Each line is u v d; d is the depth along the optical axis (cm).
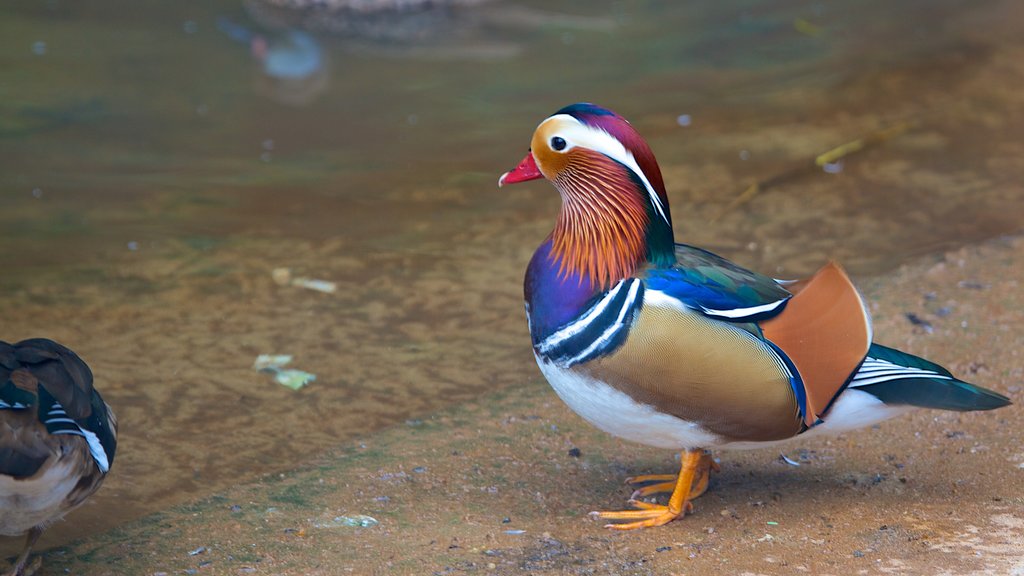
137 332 1073
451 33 2053
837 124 1612
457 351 1047
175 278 1190
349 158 1536
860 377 714
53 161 1498
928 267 1164
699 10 2167
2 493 612
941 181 1408
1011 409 897
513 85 1803
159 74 1817
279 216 1356
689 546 724
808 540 727
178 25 2055
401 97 1755
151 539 754
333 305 1135
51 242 1270
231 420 929
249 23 2073
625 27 2078
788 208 1348
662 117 1662
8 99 1689
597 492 813
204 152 1546
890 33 2000
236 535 755
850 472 825
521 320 1107
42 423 612
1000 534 722
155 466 862
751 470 837
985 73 1786
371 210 1377
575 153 718
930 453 845
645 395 710
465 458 862
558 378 741
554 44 1989
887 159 1486
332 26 2089
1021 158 1466
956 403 705
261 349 1047
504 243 1285
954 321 1041
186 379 993
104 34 1988
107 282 1177
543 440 890
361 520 773
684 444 745
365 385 986
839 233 1272
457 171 1495
